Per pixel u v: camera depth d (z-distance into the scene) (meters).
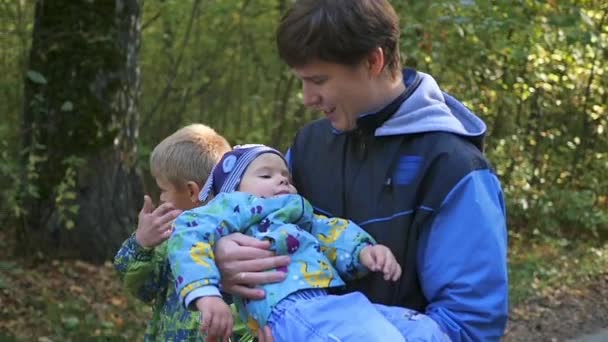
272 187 2.59
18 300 6.78
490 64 10.19
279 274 2.39
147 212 3.06
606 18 10.73
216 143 3.39
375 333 2.24
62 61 7.58
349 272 2.44
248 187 2.62
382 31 2.29
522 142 11.80
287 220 2.50
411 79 2.48
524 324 7.88
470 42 9.07
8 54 9.25
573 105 12.59
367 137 2.45
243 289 2.40
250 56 10.76
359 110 2.39
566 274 9.68
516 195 11.53
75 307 6.78
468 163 2.31
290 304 2.35
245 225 2.51
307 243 2.45
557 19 8.74
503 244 2.30
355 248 2.41
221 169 2.72
